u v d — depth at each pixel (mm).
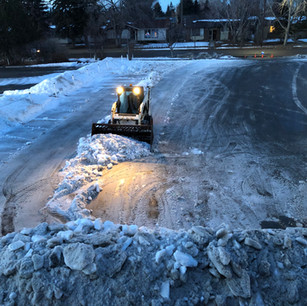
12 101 16125
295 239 4949
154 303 3936
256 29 53344
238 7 49938
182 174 9047
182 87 20812
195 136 12273
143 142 11000
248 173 9078
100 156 9562
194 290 4215
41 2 52188
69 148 11211
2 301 4043
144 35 56000
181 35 56125
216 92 19312
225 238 4793
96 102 17656
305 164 9633
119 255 4457
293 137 11992
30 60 40906
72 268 4203
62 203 7523
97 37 51531
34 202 7648
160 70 27234
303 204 7457
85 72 24766
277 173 9070
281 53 38281
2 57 39938
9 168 9586
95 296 3990
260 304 4059
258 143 11477
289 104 16422
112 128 11086
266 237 4953
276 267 4488
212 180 8664
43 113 15781
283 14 50719
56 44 43031
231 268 4297
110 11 54438
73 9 46750
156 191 8094
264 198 7754
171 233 5281
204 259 4543
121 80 23859
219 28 54500
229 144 11414
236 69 26656
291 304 4105
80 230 5391
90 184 8367
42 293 4016
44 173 9234
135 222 6824
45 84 19734
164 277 4293
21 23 39031
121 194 7961
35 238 5047
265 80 22141
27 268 4230
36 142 11820
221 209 7277
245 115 14812
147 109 12617
